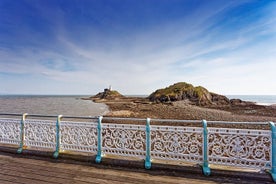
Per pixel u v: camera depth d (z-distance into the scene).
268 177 2.79
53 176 3.08
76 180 2.94
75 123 3.91
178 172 3.13
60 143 3.97
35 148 4.18
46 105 38.38
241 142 3.03
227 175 2.95
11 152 4.18
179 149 3.30
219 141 3.14
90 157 3.66
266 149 2.93
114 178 2.98
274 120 17.06
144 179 2.94
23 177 3.06
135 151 3.50
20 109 28.19
